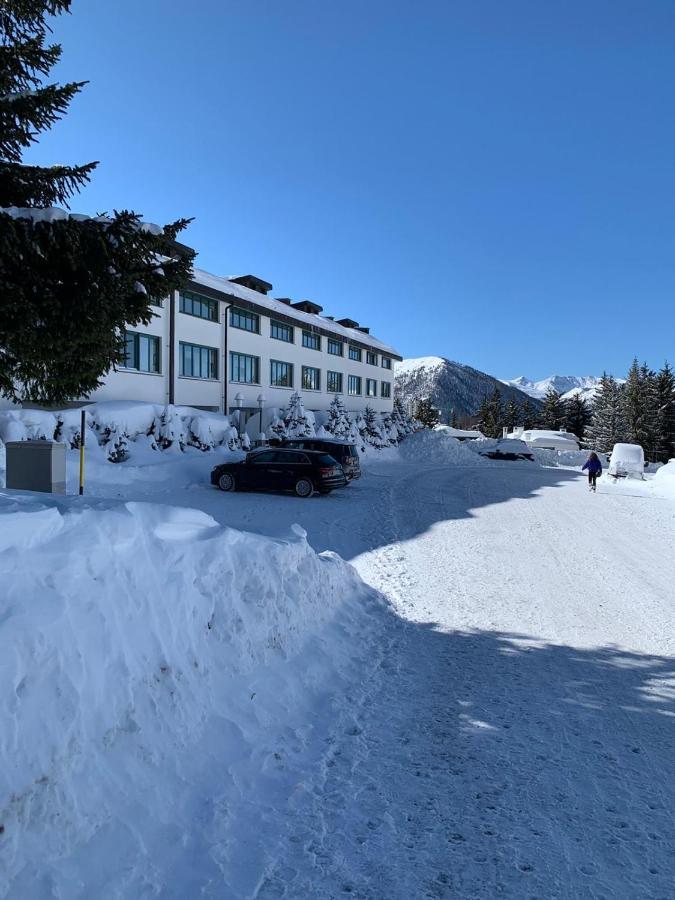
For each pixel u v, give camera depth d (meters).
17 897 2.01
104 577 3.04
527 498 17.98
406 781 3.28
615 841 2.79
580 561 9.47
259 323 29.48
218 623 3.99
